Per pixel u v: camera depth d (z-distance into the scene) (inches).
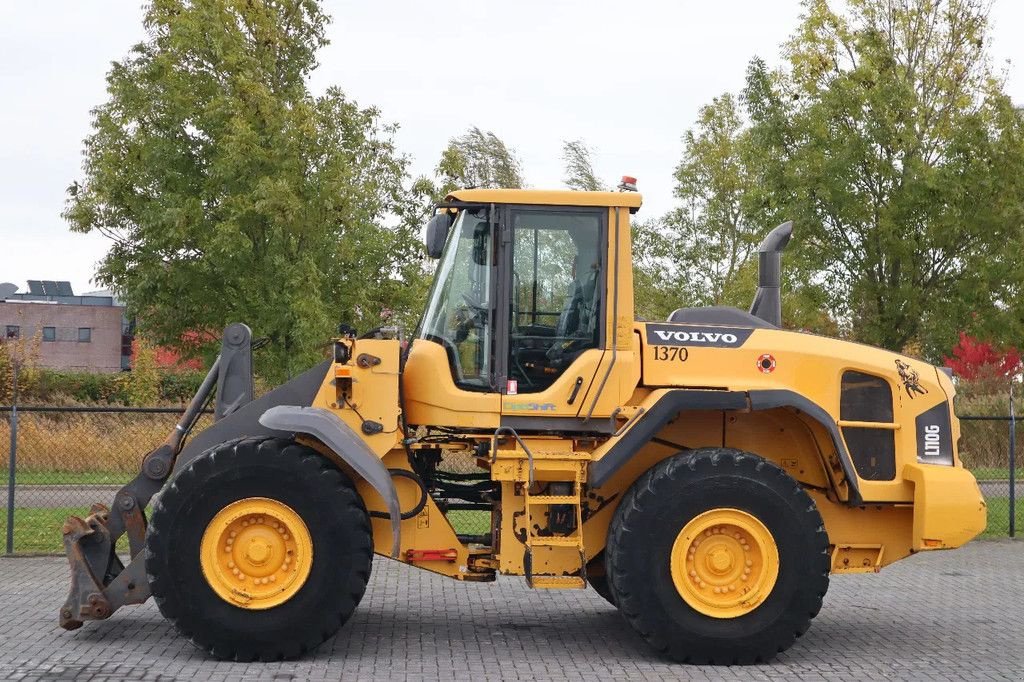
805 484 320.8
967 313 808.3
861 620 352.2
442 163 863.1
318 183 812.0
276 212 780.6
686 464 292.4
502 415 302.7
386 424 299.4
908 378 317.4
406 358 312.0
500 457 297.3
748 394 300.2
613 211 307.3
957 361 929.5
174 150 820.6
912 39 834.8
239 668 275.0
